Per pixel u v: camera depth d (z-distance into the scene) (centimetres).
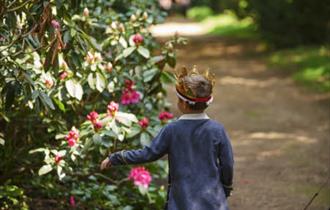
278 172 865
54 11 546
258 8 2378
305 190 781
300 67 1897
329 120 1225
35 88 531
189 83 471
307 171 870
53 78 592
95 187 678
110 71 649
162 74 700
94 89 632
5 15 522
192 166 464
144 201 688
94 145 579
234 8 2633
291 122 1215
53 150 589
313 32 2298
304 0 2259
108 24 751
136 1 888
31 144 658
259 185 803
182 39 711
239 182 817
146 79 686
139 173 631
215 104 1415
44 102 519
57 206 665
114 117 579
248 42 2723
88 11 691
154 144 475
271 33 2361
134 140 633
